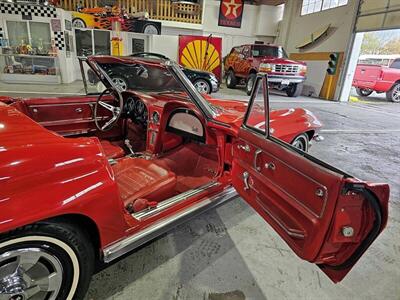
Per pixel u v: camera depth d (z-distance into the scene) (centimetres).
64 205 103
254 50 957
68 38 910
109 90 264
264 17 1352
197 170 249
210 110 193
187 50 1118
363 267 178
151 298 141
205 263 169
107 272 156
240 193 161
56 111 248
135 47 1104
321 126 263
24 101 229
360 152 420
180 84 182
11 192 96
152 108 254
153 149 260
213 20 1320
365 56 1448
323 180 99
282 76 884
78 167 112
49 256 108
